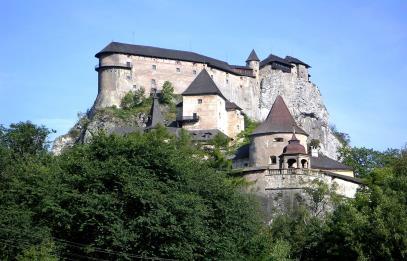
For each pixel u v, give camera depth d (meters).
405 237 71.19
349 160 171.88
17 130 111.19
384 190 82.69
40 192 67.12
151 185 65.56
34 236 62.75
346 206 82.50
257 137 127.25
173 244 63.00
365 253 72.94
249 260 74.62
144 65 192.50
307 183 109.12
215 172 77.94
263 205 108.56
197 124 162.00
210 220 70.31
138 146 69.06
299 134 127.25
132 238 62.12
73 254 63.81
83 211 63.19
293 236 88.00
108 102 187.25
